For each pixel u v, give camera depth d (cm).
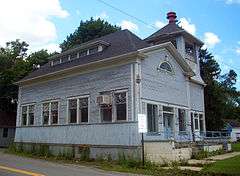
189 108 2873
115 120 2311
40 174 1476
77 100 2648
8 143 4297
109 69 2428
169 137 2481
